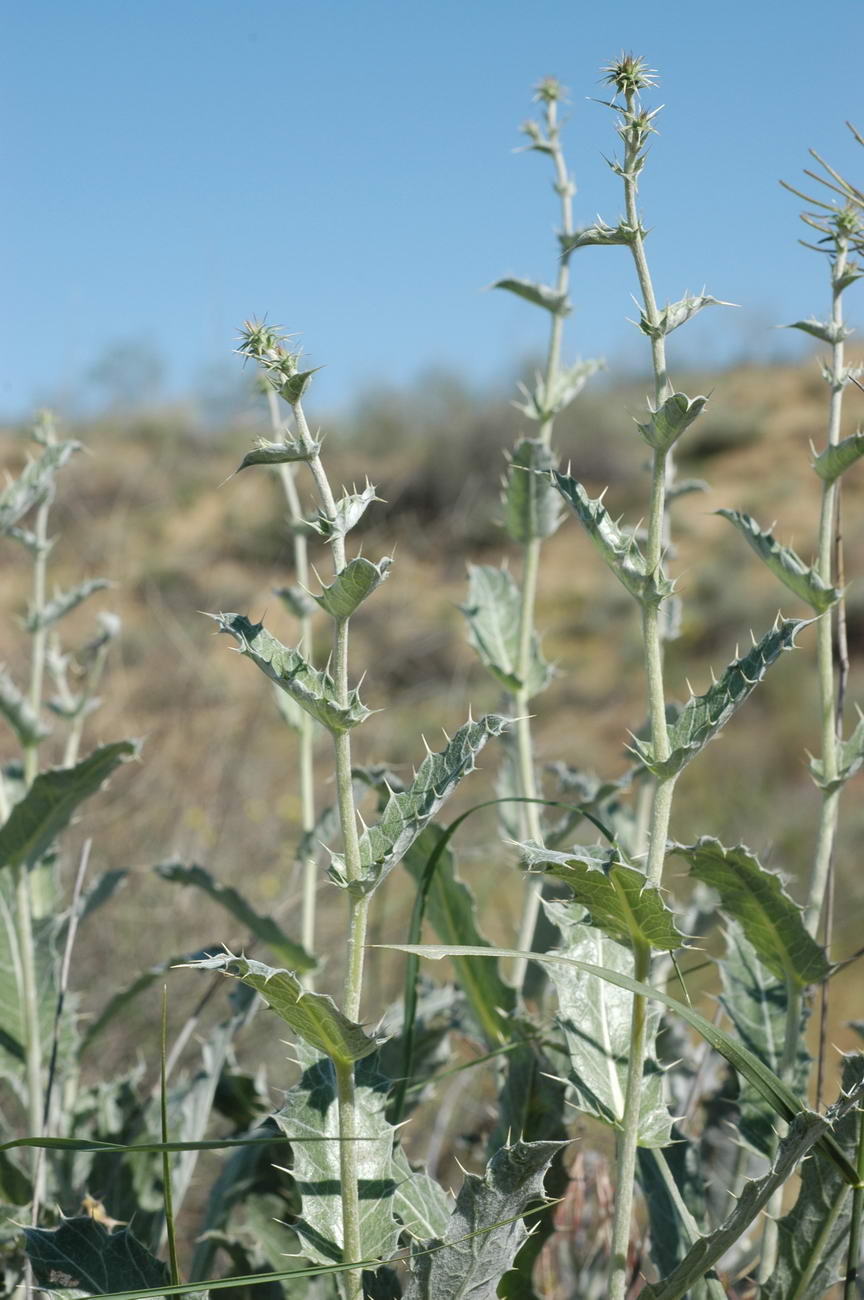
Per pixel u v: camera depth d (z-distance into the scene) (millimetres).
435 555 11797
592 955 1706
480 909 4801
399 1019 2373
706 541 17641
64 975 2250
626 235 1324
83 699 2801
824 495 1854
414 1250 1402
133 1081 2494
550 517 2533
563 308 2551
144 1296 1315
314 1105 1527
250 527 11031
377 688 8344
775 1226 1840
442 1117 3041
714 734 1360
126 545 8719
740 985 2066
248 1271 2188
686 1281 1432
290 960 2721
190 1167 2391
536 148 2576
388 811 1316
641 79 1315
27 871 2398
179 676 6520
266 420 2854
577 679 13219
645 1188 1870
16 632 7156
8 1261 2047
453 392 19234
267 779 5988
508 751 2721
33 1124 2346
